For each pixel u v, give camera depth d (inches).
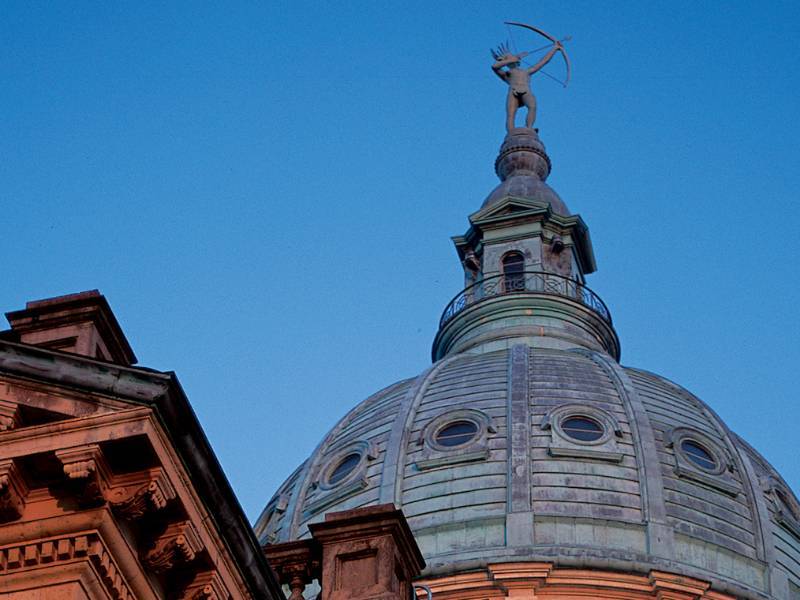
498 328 3430.1
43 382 887.7
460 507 2751.0
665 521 2716.5
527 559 2603.3
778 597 2709.2
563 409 2908.5
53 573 866.1
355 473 2893.7
